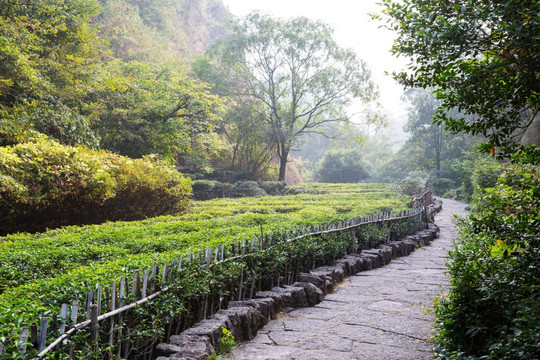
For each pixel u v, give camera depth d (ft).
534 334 11.21
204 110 80.53
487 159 74.59
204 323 16.34
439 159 173.78
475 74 12.17
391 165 225.15
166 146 78.18
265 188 118.73
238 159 138.10
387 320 19.48
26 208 38.75
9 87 51.55
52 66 60.80
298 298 22.29
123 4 146.72
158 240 26.18
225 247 20.72
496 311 13.96
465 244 19.15
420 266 35.22
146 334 13.23
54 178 40.88
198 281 16.88
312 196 88.58
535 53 11.54
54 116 54.08
